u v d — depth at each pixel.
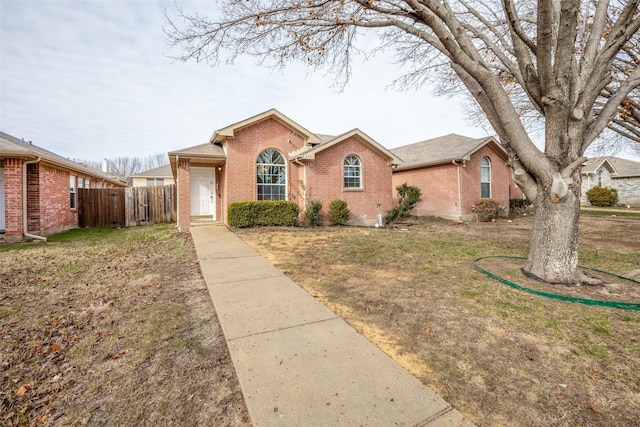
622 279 4.97
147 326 3.43
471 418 1.94
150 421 2.00
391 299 4.12
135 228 13.98
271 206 11.79
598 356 2.68
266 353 2.71
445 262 6.16
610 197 23.50
